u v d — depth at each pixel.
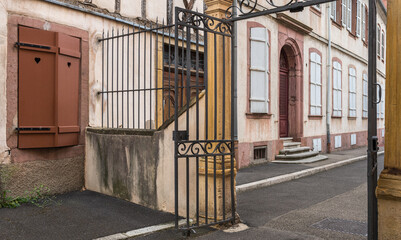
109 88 7.02
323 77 14.89
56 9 6.11
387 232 3.34
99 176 6.25
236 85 9.20
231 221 4.90
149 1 7.98
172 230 4.56
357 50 18.73
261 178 8.38
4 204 5.24
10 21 5.48
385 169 3.38
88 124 6.62
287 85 13.03
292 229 4.79
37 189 5.80
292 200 6.57
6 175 5.38
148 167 5.40
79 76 6.48
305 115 13.35
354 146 18.19
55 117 5.91
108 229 4.50
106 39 6.70
